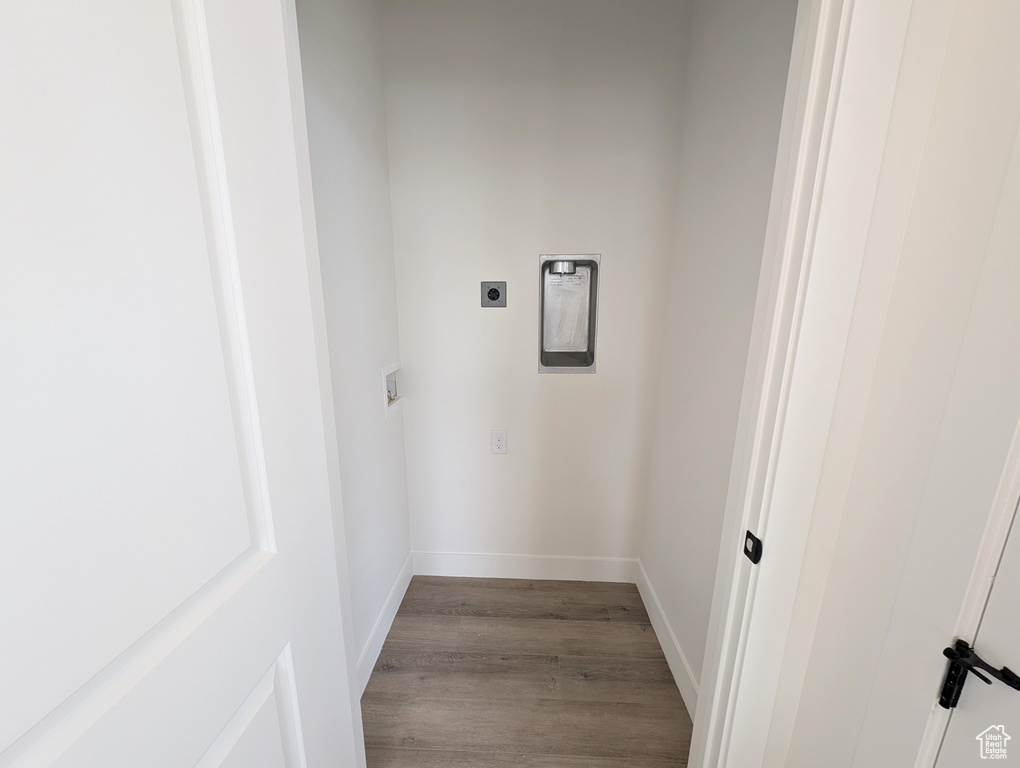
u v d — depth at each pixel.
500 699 1.32
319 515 0.70
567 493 1.80
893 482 0.59
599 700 1.31
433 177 1.52
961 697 0.51
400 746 1.17
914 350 0.56
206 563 0.47
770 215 0.66
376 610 1.46
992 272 0.46
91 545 0.35
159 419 0.40
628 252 1.54
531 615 1.67
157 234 0.40
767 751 0.82
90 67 0.33
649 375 1.64
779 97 0.89
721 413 1.12
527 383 1.69
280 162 0.58
